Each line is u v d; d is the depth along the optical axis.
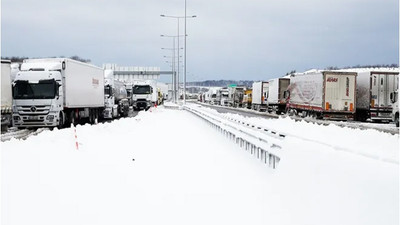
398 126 29.31
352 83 36.75
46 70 27.86
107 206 7.32
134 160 12.48
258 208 6.69
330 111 36.66
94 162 11.77
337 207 4.55
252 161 12.17
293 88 45.31
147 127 26.86
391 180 3.84
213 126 25.64
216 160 12.50
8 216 6.59
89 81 35.09
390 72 35.75
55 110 27.75
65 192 8.16
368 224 3.95
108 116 42.94
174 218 6.64
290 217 5.55
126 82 70.81
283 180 6.43
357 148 4.96
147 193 8.30
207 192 8.33
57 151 12.84
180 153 14.12
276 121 28.86
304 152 6.00
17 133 25.48
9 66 26.09
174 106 68.38
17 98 27.52
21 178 8.97
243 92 84.06
